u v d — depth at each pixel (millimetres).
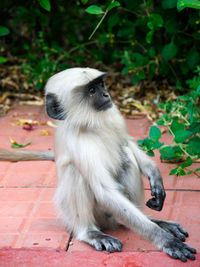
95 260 4375
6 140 7281
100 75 4746
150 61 8391
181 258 4277
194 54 8055
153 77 9055
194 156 5984
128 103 8469
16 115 8258
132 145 5113
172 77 8711
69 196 4742
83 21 10211
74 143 4613
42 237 4855
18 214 5320
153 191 4758
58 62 9508
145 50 8406
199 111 6758
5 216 5289
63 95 4711
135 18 8555
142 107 8242
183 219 5105
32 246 4695
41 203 5543
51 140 7238
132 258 4383
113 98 8742
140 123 7758
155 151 6770
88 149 4562
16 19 9695
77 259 4406
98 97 4727
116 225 5051
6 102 8742
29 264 4348
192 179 5953
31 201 5598
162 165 6359
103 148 4688
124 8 8336
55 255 4480
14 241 4797
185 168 5902
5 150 6312
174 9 7898
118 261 4348
